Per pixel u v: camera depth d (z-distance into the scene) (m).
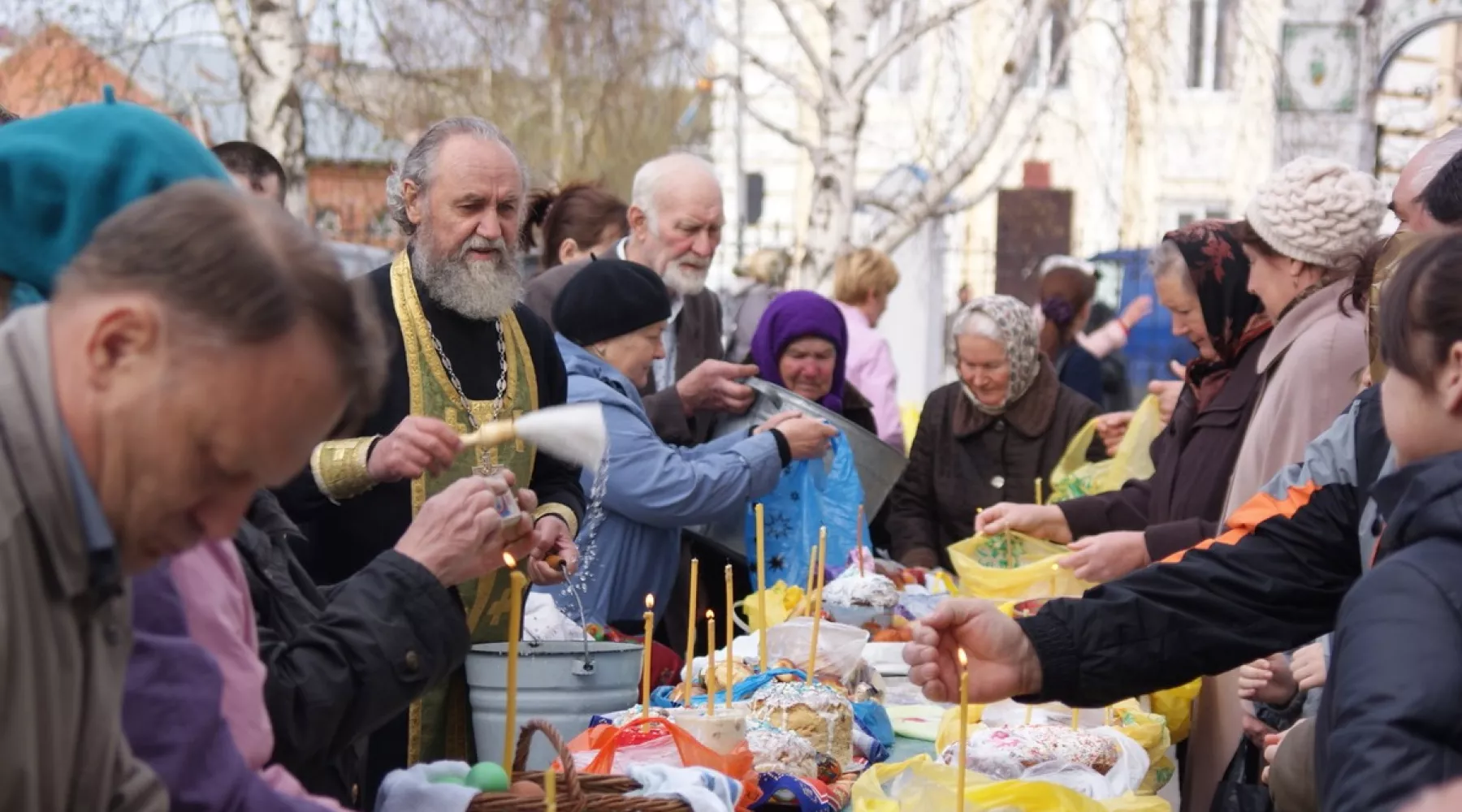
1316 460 2.33
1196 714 3.46
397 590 1.92
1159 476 3.87
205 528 1.27
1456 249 1.71
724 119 15.42
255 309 1.19
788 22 11.04
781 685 2.56
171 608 1.47
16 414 1.19
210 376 1.19
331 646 1.85
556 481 3.26
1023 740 2.54
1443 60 16.33
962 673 2.00
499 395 3.18
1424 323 1.70
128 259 1.20
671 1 12.25
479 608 2.98
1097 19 12.77
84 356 1.20
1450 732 1.50
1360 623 1.59
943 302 15.30
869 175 18.00
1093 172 17.70
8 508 1.18
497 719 2.57
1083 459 4.82
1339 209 3.23
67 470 1.20
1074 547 3.50
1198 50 17.03
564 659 2.55
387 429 3.08
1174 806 3.86
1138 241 15.95
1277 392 3.20
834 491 4.09
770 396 4.32
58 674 1.23
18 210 1.60
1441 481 1.64
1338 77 14.26
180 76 10.41
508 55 12.02
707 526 4.12
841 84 10.93
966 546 3.96
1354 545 2.27
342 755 2.11
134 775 1.35
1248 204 3.40
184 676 1.45
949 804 2.15
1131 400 9.33
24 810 1.22
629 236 5.11
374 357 1.28
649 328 3.81
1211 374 3.78
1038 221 17.88
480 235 3.12
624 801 1.81
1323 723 1.68
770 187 18.19
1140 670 2.24
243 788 1.46
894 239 11.36
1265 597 2.26
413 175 3.17
